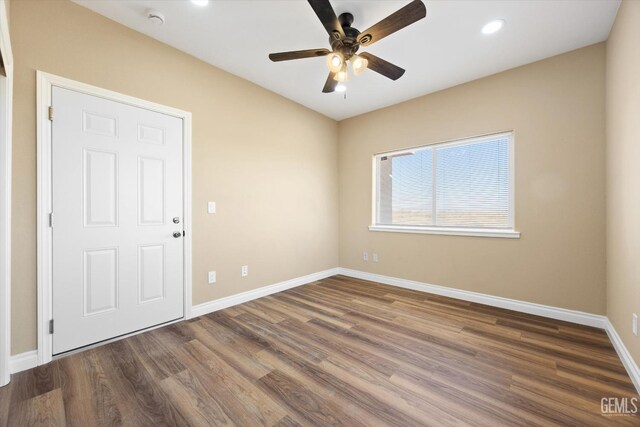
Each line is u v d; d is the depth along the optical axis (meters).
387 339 2.25
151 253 2.42
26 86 1.81
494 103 2.96
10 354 1.75
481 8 2.01
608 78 2.29
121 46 2.23
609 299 2.31
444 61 2.72
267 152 3.40
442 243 3.38
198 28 2.28
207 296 2.81
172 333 2.35
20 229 1.79
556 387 1.63
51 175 1.91
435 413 1.43
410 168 3.79
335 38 1.93
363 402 1.52
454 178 3.38
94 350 2.05
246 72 2.99
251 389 1.62
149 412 1.44
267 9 2.06
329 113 4.20
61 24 1.95
